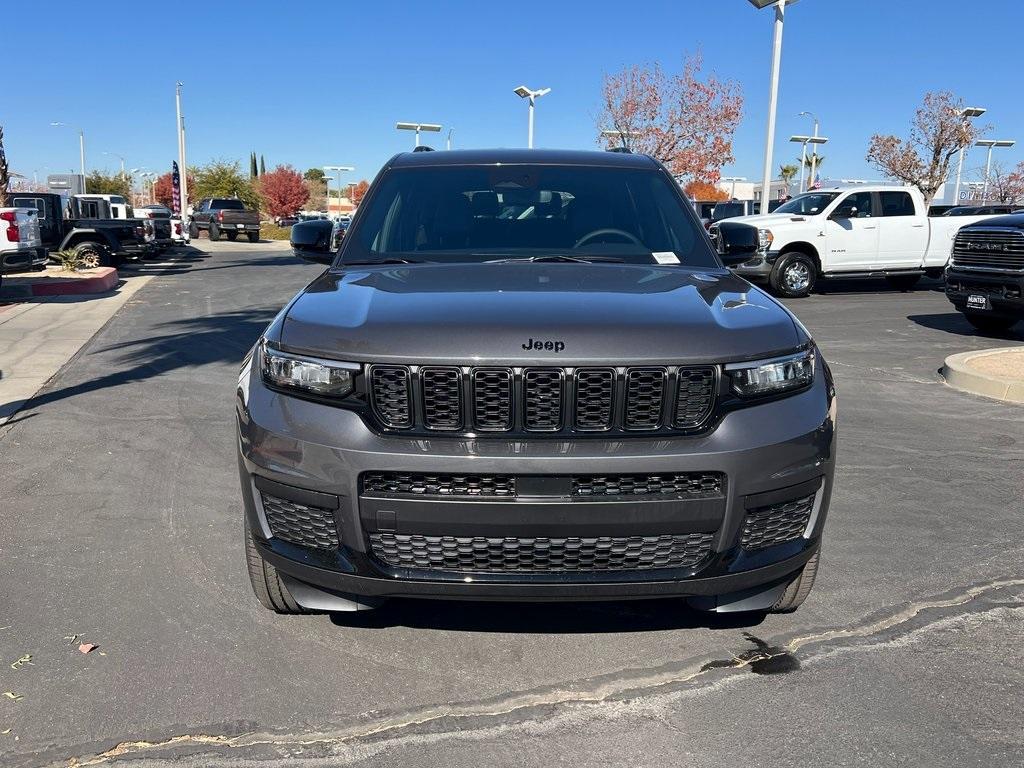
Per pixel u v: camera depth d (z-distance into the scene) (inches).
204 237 1771.7
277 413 107.0
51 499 185.6
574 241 152.3
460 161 172.1
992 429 245.9
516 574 103.8
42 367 328.2
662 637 127.3
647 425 102.5
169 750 101.6
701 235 156.2
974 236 403.2
